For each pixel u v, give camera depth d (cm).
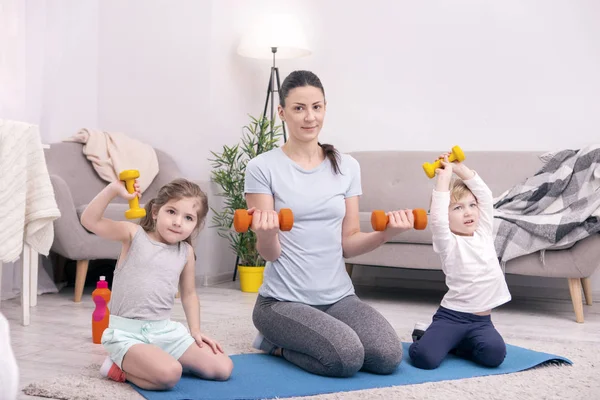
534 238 305
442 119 416
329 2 439
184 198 189
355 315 198
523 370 199
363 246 208
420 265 335
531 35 397
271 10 448
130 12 424
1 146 257
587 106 387
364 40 432
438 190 210
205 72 403
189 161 408
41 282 359
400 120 426
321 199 205
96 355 219
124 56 426
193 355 185
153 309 188
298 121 204
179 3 410
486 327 207
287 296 204
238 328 263
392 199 399
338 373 186
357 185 217
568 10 389
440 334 204
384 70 429
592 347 234
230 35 419
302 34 405
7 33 350
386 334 192
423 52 420
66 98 405
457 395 171
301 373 192
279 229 183
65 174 373
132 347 178
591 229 294
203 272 403
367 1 431
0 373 87
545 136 395
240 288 393
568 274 301
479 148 409
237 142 428
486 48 406
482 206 214
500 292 210
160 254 191
